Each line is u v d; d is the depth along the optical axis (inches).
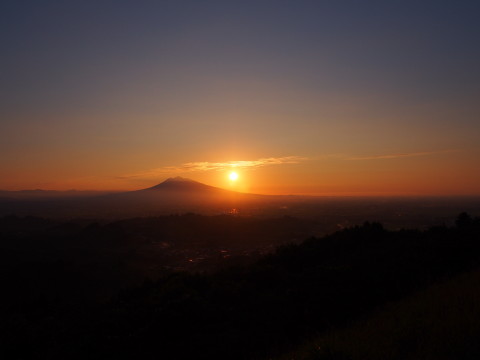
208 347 330.6
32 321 445.1
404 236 751.1
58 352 334.0
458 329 262.7
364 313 374.3
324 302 404.5
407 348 256.1
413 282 441.7
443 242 593.6
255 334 350.0
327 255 680.4
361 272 488.1
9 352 354.0
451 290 367.6
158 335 348.2
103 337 353.1
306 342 312.7
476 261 492.7
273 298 426.6
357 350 256.8
